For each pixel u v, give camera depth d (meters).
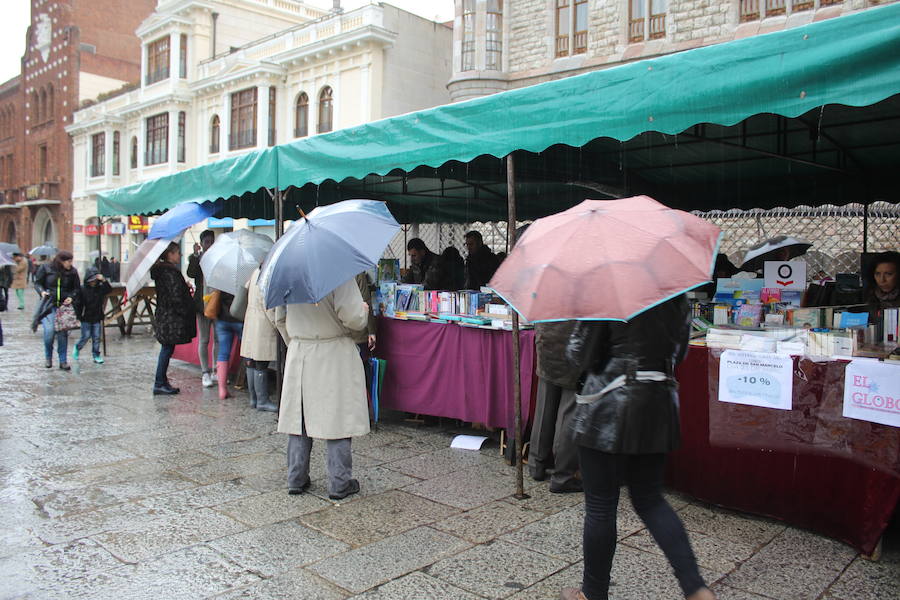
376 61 20.81
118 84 40.38
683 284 2.40
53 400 7.24
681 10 13.59
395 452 5.38
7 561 3.40
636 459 2.75
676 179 8.72
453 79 16.77
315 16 32.25
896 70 2.98
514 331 4.36
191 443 5.59
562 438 4.32
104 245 35.09
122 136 33.62
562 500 4.30
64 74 38.59
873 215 10.33
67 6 38.41
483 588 3.13
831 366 3.52
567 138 4.16
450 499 4.32
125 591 3.09
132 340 12.60
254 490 4.48
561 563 3.39
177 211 7.64
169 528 3.83
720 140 6.06
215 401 7.24
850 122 5.57
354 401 4.26
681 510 4.07
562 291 2.48
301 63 22.97
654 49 13.98
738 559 3.40
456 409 5.63
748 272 7.06
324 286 3.76
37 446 5.47
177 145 28.59
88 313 9.65
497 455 5.30
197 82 27.34
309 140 6.07
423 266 9.12
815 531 3.71
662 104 3.74
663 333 2.68
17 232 45.59
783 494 3.73
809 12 12.11
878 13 3.05
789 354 3.71
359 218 4.17
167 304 7.44
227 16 29.00
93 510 4.10
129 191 9.21
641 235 2.57
